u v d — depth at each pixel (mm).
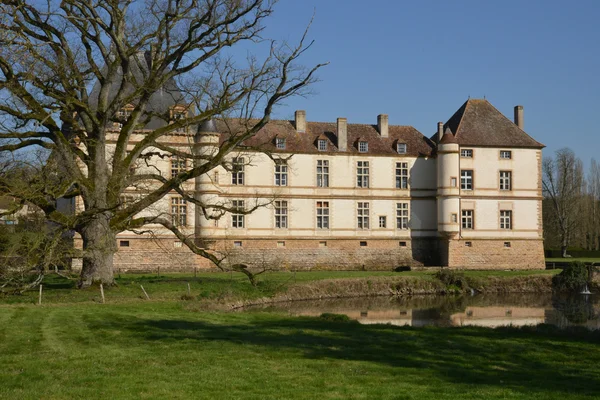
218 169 48656
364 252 51781
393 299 38188
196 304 27484
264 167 49938
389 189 52688
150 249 46344
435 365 14617
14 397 11227
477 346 17391
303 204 50812
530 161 53438
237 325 21016
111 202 27516
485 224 52469
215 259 30281
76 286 28688
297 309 32062
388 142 53750
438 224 52188
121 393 11602
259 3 27484
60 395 11422
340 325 21844
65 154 26625
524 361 15500
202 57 28125
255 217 49750
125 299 26844
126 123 28609
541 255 53031
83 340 17234
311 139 52062
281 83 28406
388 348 16797
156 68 27734
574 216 77688
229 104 28203
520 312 32750
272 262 49656
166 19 26859
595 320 29828
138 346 16469
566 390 12336
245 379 12812
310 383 12555
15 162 26266
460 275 42938
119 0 26688
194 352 15609
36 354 15164
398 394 11727
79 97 28562
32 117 25391
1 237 28000
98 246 26922
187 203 47344
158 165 46781
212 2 26516
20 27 24781
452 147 51781
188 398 11320
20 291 25453
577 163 78750
